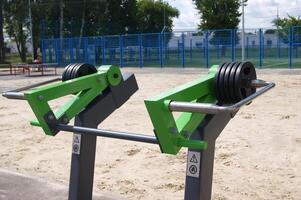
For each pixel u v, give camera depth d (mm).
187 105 2408
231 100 2875
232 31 27656
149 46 31422
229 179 5309
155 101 2430
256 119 8828
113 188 5199
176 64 31250
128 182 5406
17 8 44719
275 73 21188
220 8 48938
